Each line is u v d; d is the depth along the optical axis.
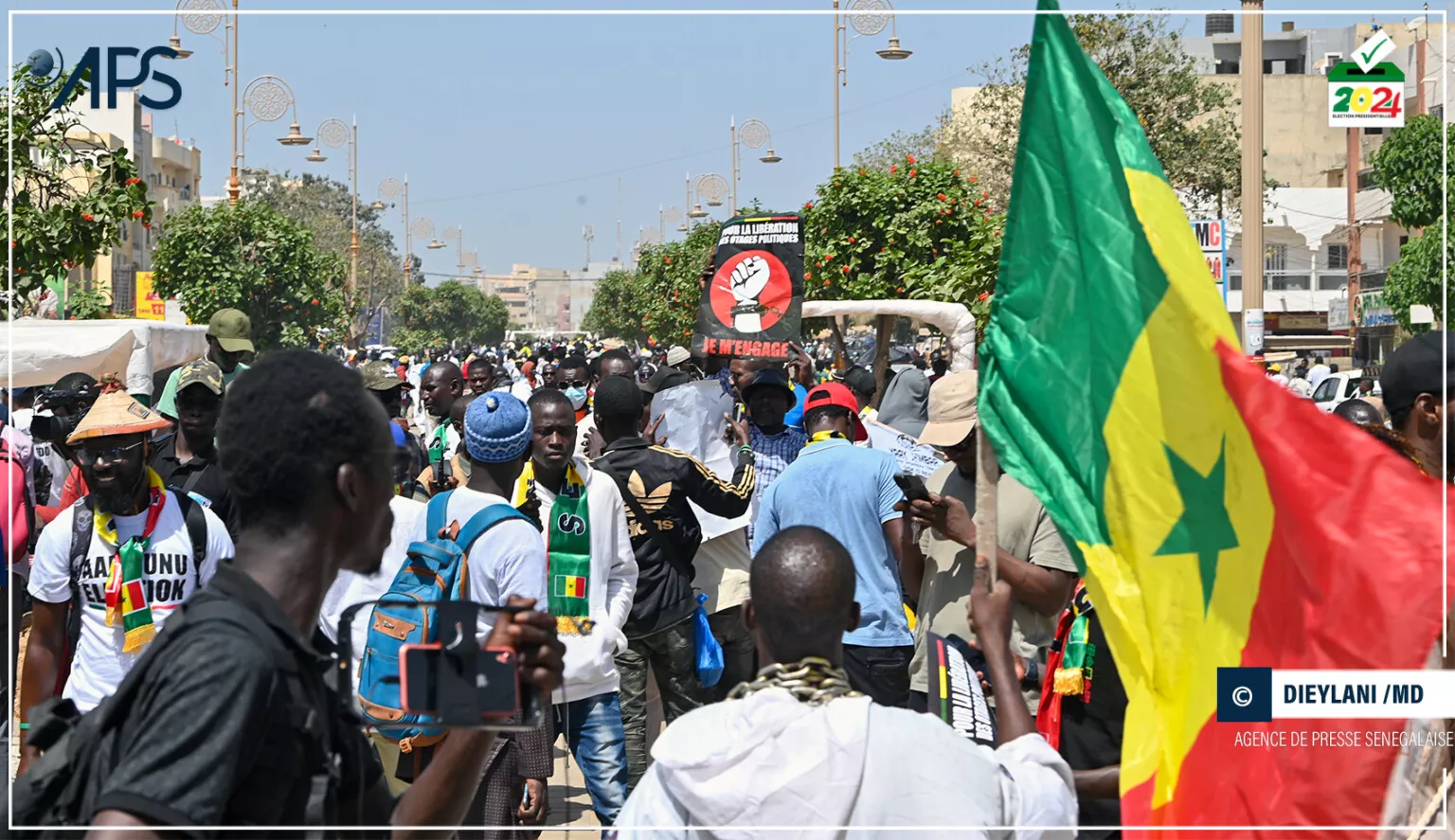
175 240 29.23
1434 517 2.58
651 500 5.75
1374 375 24.55
